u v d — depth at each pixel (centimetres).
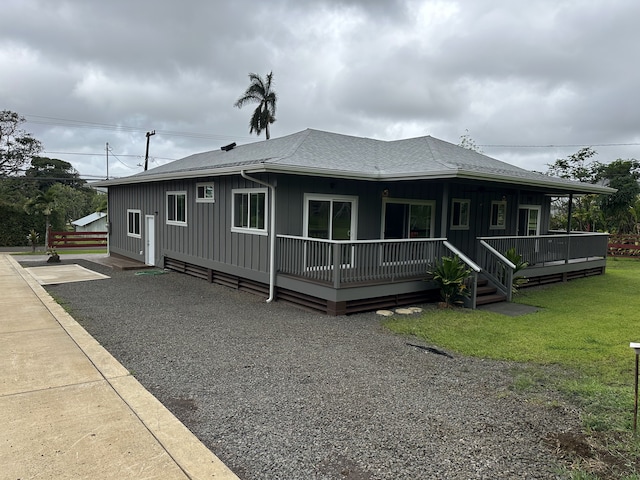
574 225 2259
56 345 543
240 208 969
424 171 836
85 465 276
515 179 913
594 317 754
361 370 474
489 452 301
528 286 1081
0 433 317
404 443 313
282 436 322
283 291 859
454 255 875
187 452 294
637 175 2355
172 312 761
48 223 2139
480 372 472
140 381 434
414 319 727
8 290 944
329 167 888
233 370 470
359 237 999
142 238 1446
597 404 380
